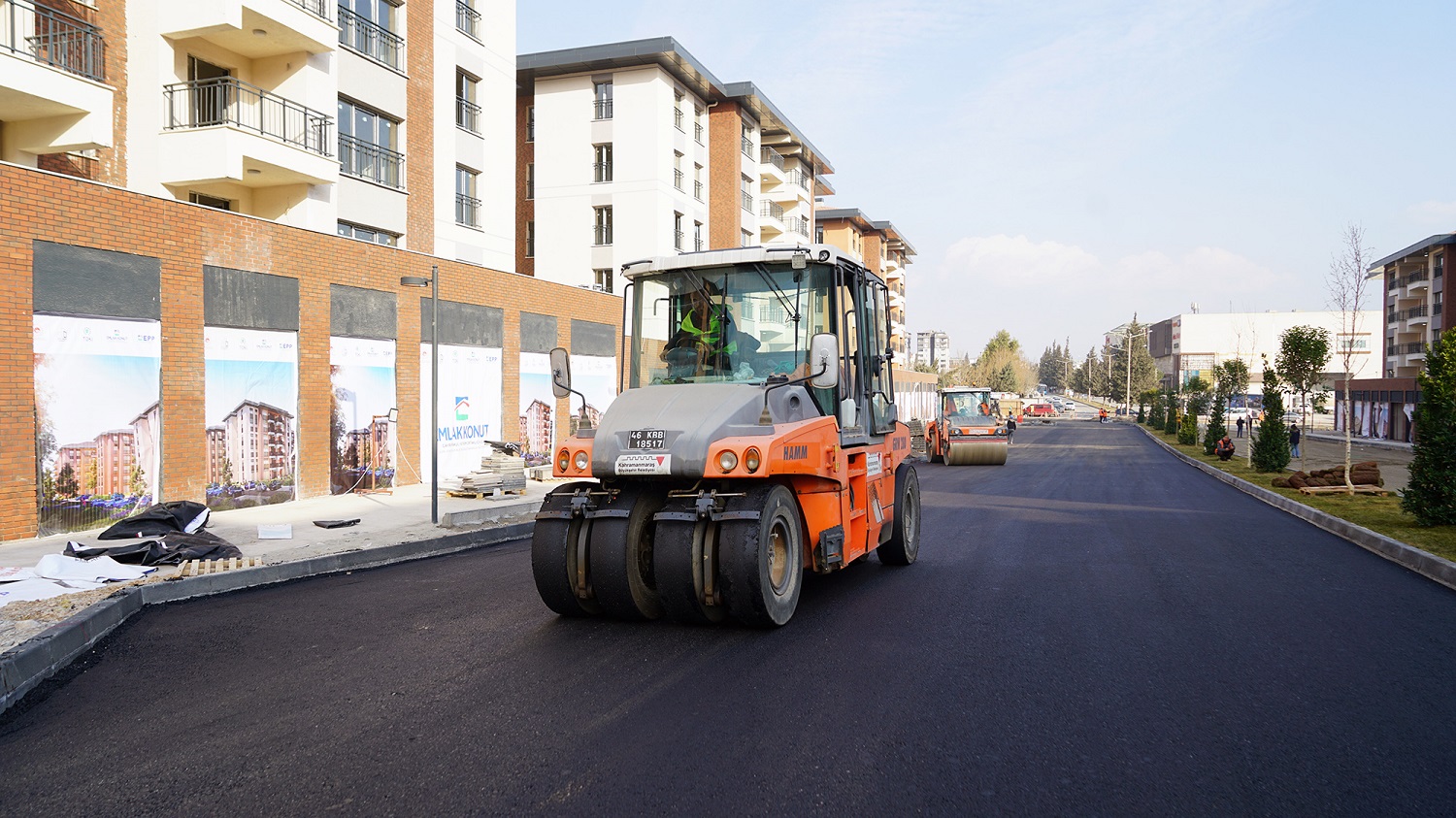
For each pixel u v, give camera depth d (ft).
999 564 32.27
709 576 21.12
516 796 12.28
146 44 53.88
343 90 67.67
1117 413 328.49
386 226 72.74
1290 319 338.13
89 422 37.86
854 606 24.76
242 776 13.05
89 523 37.86
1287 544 38.01
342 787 12.62
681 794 12.33
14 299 34.88
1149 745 14.42
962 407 99.60
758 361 24.66
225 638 21.54
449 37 81.30
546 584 22.49
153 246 40.68
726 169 146.41
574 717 15.55
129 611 24.12
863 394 28.02
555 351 24.53
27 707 16.47
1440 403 41.50
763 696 16.74
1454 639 21.54
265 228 46.70
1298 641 21.22
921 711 15.92
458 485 57.26
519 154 132.87
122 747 14.34
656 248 124.98
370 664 19.04
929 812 11.82
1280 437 82.28
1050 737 14.70
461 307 62.75
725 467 20.75
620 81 126.21
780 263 24.89
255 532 38.11
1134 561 33.09
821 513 23.95
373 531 38.75
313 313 49.88
